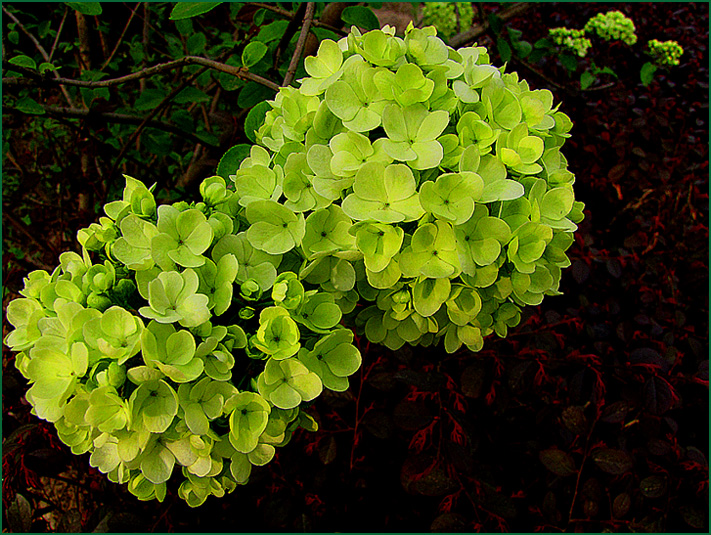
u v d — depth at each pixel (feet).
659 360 1.61
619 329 1.93
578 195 2.72
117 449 0.99
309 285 1.13
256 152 1.15
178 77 2.43
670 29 3.50
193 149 2.73
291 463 1.57
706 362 1.70
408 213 1.03
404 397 1.68
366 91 1.09
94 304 1.00
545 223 1.10
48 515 1.93
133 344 0.95
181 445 1.01
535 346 1.75
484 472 1.55
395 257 1.07
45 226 2.44
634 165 2.79
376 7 2.24
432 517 1.64
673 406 1.70
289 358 1.01
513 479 1.75
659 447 1.58
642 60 3.27
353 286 1.10
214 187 1.10
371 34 1.09
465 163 1.04
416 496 1.65
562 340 1.78
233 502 1.62
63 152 2.57
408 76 1.08
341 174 1.06
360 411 1.66
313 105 1.13
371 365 1.60
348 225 1.08
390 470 1.68
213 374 0.98
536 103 1.14
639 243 2.32
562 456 1.54
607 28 2.75
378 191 1.05
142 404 0.96
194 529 1.54
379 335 1.21
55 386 0.97
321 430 1.55
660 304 2.12
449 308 1.13
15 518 1.43
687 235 2.39
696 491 1.60
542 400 1.74
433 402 1.63
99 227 1.10
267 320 1.01
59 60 2.25
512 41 2.18
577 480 1.53
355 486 1.58
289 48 1.73
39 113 1.78
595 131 2.66
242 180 1.11
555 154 1.20
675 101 3.14
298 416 1.10
